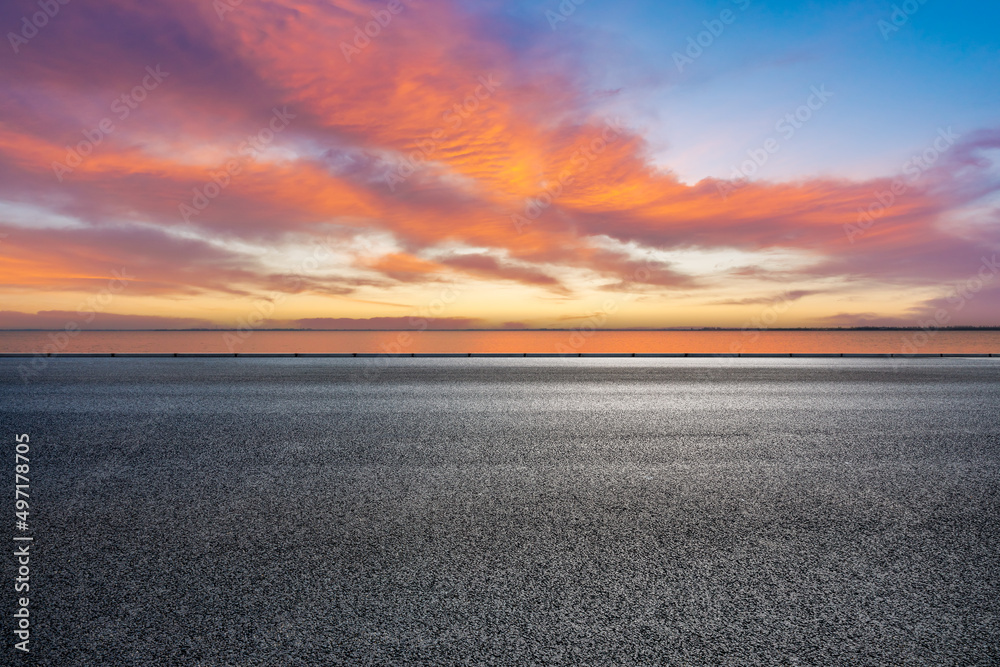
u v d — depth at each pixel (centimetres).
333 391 923
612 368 1433
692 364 1594
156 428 611
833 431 620
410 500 377
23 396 842
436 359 1778
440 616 228
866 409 773
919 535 322
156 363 1505
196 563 276
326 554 288
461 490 400
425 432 598
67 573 264
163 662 196
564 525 332
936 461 493
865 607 239
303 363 1535
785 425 653
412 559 283
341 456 495
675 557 288
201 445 533
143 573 264
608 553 292
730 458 499
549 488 406
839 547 303
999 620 230
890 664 200
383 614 229
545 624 223
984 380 1174
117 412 709
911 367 1527
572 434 594
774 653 205
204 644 207
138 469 450
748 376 1233
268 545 299
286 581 257
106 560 279
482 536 314
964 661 202
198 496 382
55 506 360
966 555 294
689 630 220
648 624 224
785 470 461
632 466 470
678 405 797
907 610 237
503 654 203
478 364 1545
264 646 206
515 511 356
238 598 241
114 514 346
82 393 880
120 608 232
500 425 640
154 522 333
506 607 236
